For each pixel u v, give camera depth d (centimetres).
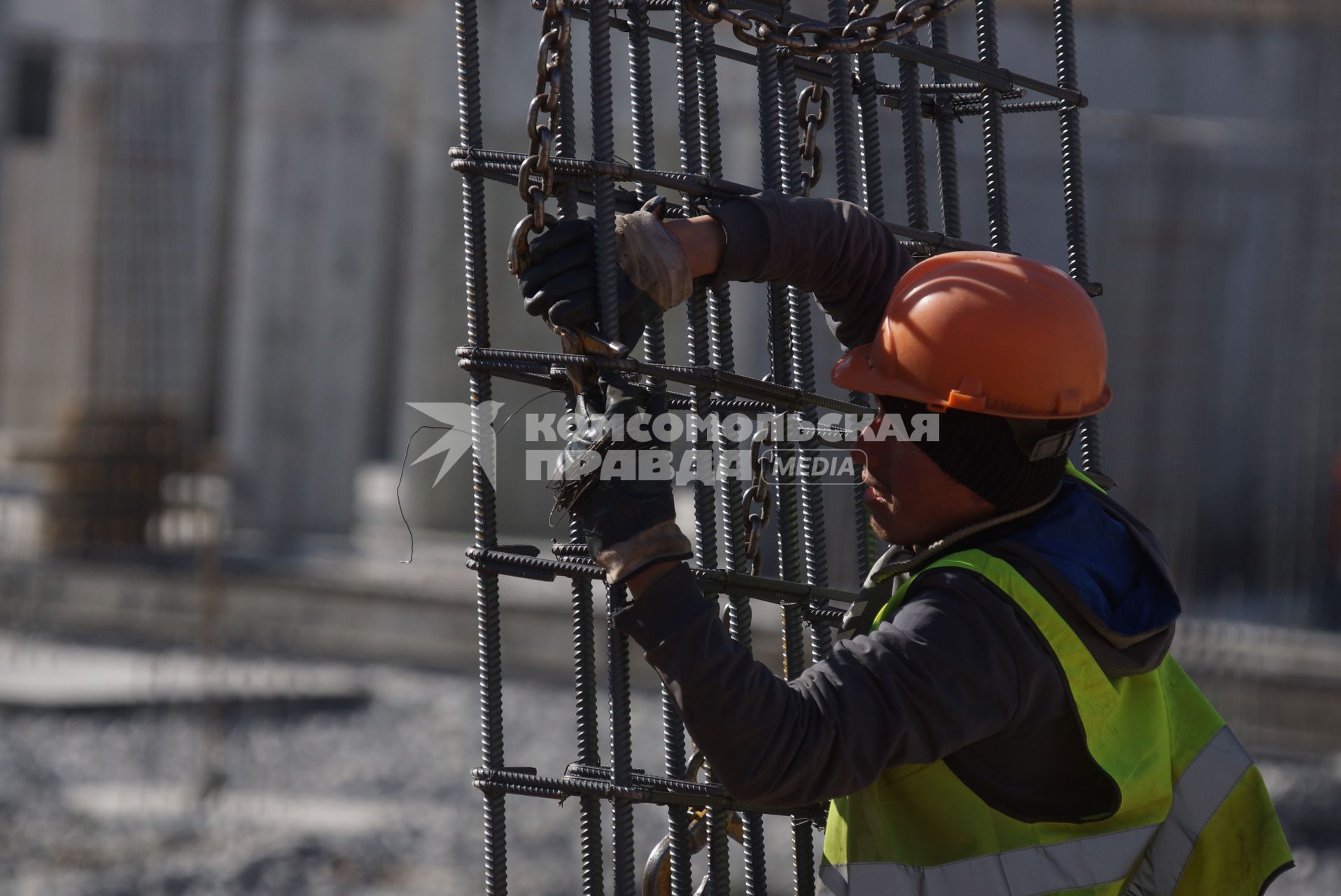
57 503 3978
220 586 3703
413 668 3547
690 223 609
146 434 3988
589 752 646
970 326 591
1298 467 3155
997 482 594
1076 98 773
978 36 748
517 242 572
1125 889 642
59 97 4456
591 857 639
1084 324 603
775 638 2869
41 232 4866
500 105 3634
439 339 4006
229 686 3225
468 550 628
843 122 684
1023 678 562
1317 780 2531
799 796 550
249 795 2619
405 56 4312
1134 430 3334
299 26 4366
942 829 596
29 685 3219
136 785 2670
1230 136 3406
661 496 552
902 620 567
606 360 572
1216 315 3606
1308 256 3206
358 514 4716
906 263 661
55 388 5003
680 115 632
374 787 2686
